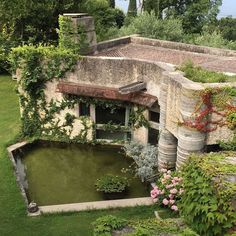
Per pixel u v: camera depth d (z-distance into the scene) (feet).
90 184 50.75
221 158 27.25
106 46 66.85
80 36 59.41
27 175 53.21
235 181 24.11
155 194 44.39
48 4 77.15
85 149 60.64
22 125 63.16
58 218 42.24
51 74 59.21
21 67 59.47
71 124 61.26
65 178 52.42
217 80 43.42
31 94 60.95
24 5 75.51
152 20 95.61
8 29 82.58
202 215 23.67
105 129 59.98
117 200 45.62
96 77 57.26
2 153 56.90
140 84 53.62
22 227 40.63
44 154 59.36
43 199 47.37
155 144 57.06
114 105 57.72
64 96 59.72
